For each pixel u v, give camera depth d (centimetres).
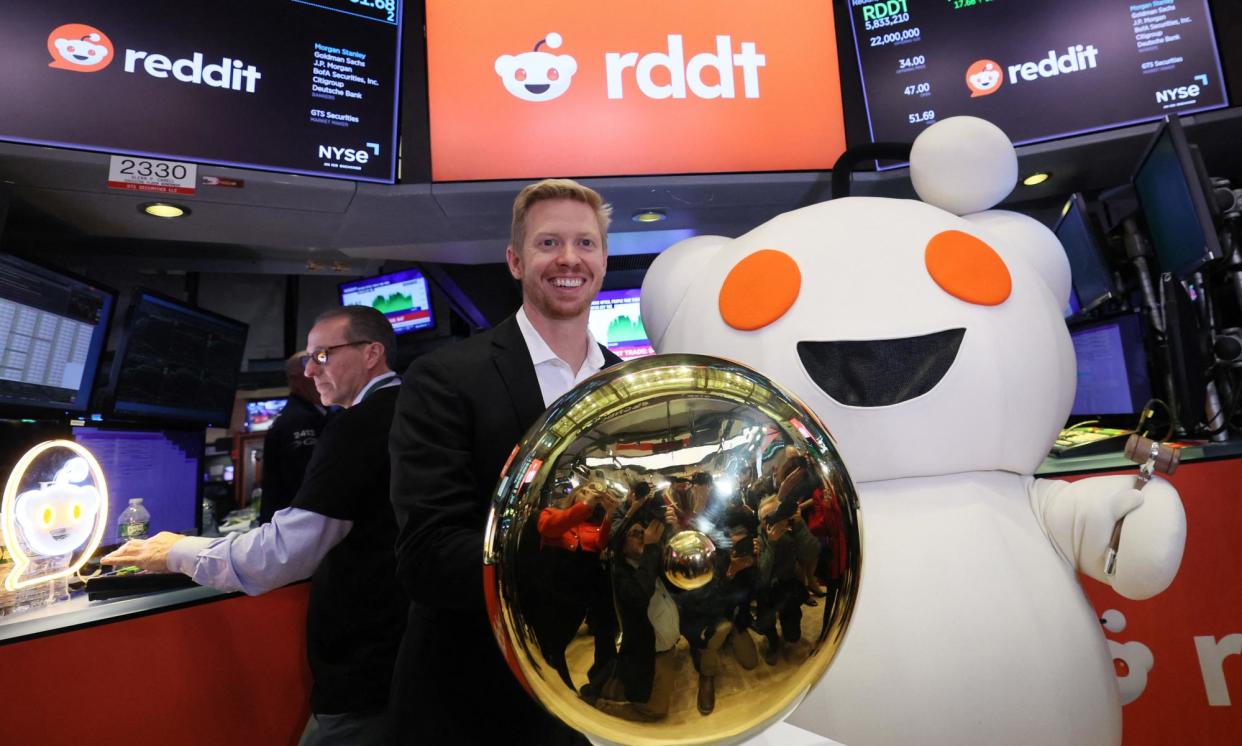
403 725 101
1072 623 97
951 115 222
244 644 134
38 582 126
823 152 223
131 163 186
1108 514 97
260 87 199
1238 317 190
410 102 214
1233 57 211
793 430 46
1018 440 105
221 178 194
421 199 213
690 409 45
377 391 139
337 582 136
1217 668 131
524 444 47
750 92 221
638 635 42
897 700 93
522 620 43
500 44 214
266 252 311
